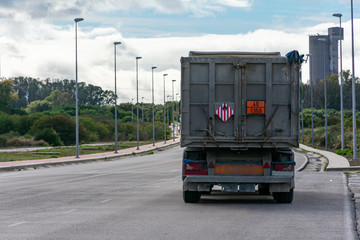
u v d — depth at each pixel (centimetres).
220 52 1834
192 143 1716
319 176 3234
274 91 1714
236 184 1762
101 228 1299
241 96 1714
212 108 1712
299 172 3650
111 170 4147
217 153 1755
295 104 1708
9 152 8344
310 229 1275
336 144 8844
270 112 1712
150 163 5253
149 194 2186
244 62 1712
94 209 1691
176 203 1848
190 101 1719
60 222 1407
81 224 1368
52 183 2848
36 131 12725
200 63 1719
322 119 15912
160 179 3095
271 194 2183
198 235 1192
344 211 1614
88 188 2508
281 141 1706
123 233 1223
